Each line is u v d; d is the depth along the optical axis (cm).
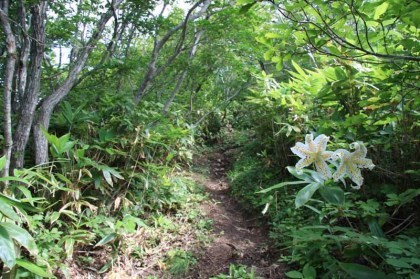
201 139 925
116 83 594
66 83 373
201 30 563
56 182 313
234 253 349
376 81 264
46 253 275
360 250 236
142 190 439
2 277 235
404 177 286
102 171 380
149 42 757
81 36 484
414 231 257
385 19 175
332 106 344
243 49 629
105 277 308
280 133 507
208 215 459
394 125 301
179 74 724
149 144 470
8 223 210
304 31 187
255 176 556
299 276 237
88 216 358
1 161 236
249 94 877
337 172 197
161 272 321
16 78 380
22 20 315
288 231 352
